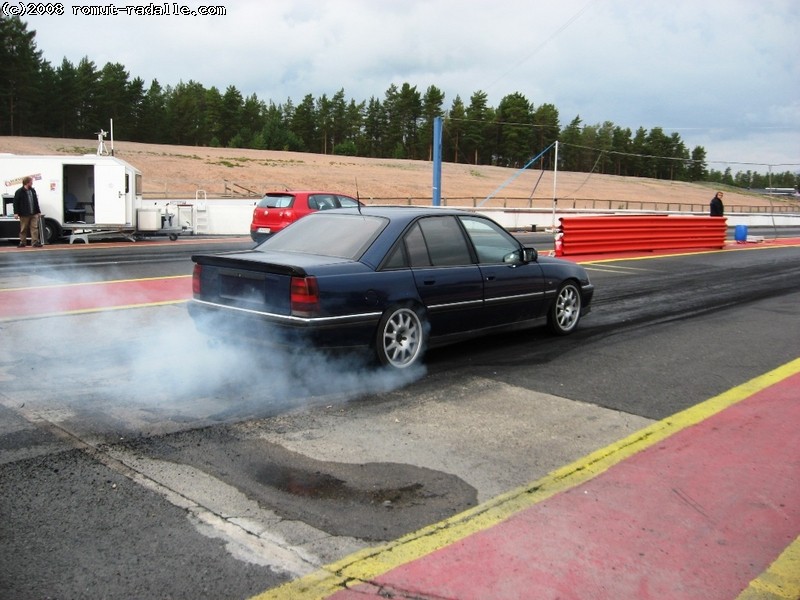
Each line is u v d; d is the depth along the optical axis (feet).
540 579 9.64
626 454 14.14
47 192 61.36
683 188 332.80
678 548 10.55
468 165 344.49
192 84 466.29
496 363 21.08
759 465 13.70
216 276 19.30
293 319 17.28
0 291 32.37
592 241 56.49
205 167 216.13
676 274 45.14
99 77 338.95
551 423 15.89
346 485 12.46
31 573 9.50
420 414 16.29
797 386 19.24
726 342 24.76
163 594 9.13
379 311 18.39
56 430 14.69
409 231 19.89
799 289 39.17
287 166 248.11
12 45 285.43
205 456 13.56
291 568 9.81
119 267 42.57
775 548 10.64
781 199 324.80
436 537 10.71
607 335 25.54
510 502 11.93
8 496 11.66
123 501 11.62
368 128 461.37
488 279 21.35
